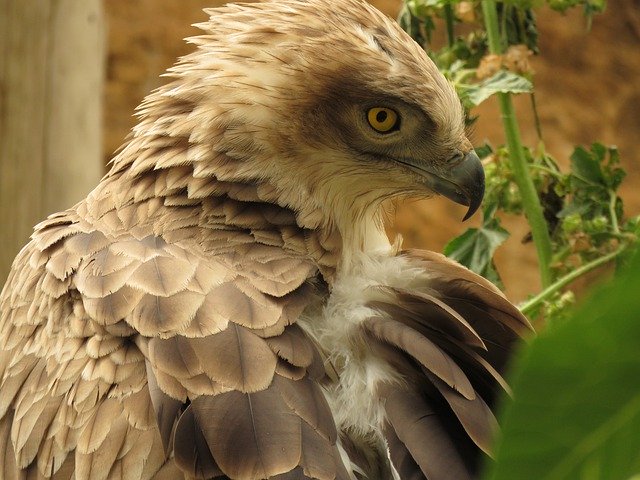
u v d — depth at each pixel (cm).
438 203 2175
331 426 484
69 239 616
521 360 169
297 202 654
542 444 170
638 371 167
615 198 770
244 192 640
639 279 163
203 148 643
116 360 520
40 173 1122
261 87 655
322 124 664
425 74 691
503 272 2141
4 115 1105
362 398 527
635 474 173
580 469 171
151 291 536
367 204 702
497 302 624
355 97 670
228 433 458
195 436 463
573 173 773
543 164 794
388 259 662
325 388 536
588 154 775
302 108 659
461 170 715
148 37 2236
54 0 1129
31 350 586
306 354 518
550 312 714
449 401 503
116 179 672
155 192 639
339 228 671
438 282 632
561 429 170
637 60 2302
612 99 2277
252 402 473
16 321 618
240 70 659
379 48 680
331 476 454
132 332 524
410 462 481
